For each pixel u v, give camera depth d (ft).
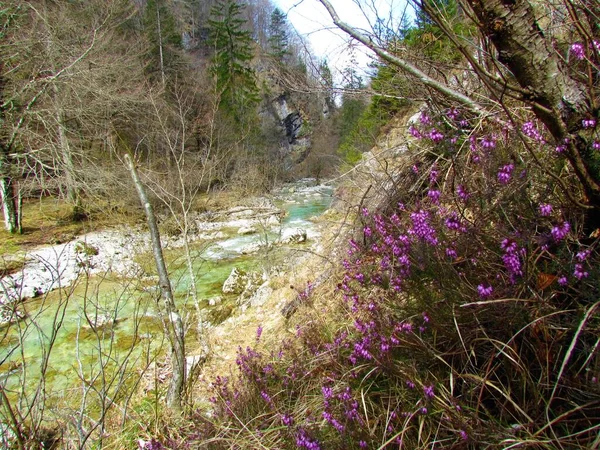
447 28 4.94
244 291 25.68
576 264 5.35
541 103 5.18
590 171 5.39
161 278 11.43
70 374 17.74
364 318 9.00
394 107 16.03
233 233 43.11
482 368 6.43
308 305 12.46
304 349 10.85
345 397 7.04
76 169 39.91
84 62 41.57
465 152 8.89
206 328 20.65
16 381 17.38
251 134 87.20
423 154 11.87
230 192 48.37
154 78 65.41
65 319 23.44
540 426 5.52
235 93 95.04
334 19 5.71
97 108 43.14
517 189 6.22
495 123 7.47
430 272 6.98
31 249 36.83
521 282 5.96
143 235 34.32
